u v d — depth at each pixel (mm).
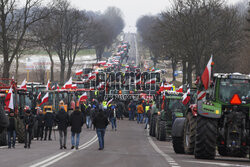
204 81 32969
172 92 62281
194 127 37156
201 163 29781
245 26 145375
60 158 33156
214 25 128625
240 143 33000
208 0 128750
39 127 62375
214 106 33156
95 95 108062
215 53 131125
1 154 37688
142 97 109625
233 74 34031
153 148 47812
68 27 179500
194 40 128375
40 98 80000
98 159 32875
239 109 33688
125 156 35875
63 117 45969
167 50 143125
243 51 150625
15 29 114125
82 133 74812
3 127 22141
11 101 48844
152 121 68375
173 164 28750
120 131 79500
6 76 109875
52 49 183500
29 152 40219
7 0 109250
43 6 122125
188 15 128500
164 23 134750
